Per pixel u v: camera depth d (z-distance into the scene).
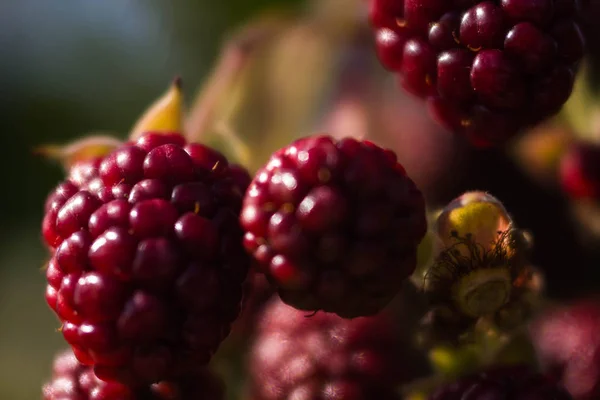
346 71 0.22
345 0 0.23
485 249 0.18
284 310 0.20
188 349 0.18
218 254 0.18
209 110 0.22
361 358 0.19
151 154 0.18
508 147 0.22
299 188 0.17
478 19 0.18
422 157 0.22
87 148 0.20
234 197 0.18
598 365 0.20
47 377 0.26
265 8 0.25
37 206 0.27
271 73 0.22
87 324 0.18
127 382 0.18
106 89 0.27
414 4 0.18
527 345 0.19
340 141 0.18
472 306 0.18
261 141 0.22
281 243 0.17
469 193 0.18
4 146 0.27
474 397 0.18
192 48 0.26
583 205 0.21
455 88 0.18
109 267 0.18
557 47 0.18
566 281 0.22
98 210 0.18
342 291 0.17
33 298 0.27
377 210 0.17
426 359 0.20
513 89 0.18
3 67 0.27
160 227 0.18
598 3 0.21
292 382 0.19
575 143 0.21
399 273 0.18
